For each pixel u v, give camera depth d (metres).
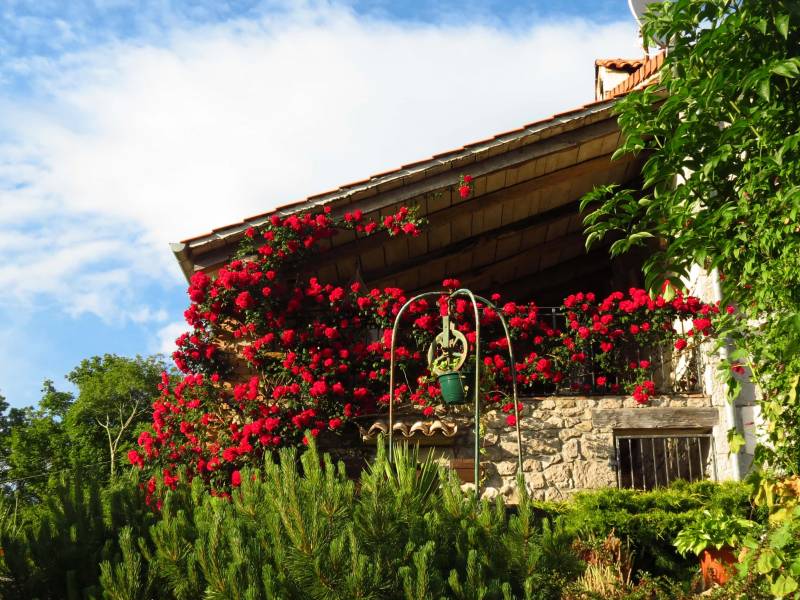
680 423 10.80
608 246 14.62
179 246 11.00
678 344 10.94
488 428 10.79
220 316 11.22
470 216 12.59
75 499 6.48
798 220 6.17
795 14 6.39
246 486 6.27
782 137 6.45
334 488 5.61
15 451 29.70
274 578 5.05
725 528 7.61
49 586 5.72
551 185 12.29
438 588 5.07
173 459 10.72
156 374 31.41
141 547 5.69
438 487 6.54
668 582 7.23
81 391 31.00
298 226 11.20
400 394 10.75
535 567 5.60
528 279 14.96
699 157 7.05
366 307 11.22
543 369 10.78
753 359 6.86
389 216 11.59
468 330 10.96
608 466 10.70
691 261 7.21
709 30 6.75
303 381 10.79
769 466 7.09
